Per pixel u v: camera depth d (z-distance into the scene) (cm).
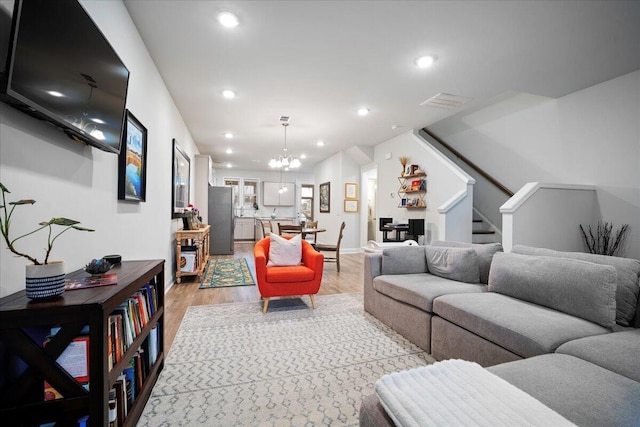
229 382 183
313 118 486
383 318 280
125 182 211
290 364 205
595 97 364
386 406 95
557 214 362
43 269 101
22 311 94
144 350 166
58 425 102
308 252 342
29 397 101
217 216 717
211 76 333
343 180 748
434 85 357
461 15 229
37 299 100
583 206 371
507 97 471
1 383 100
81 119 137
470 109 524
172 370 196
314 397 169
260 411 157
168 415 152
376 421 98
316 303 341
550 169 420
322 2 215
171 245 407
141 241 262
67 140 144
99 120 155
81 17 133
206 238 554
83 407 101
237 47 275
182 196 466
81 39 135
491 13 227
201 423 147
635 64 310
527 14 228
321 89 369
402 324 252
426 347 224
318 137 613
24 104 101
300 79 341
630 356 127
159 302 191
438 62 302
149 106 285
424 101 409
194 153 652
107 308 103
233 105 425
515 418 85
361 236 761
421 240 534
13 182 109
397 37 258
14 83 95
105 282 125
